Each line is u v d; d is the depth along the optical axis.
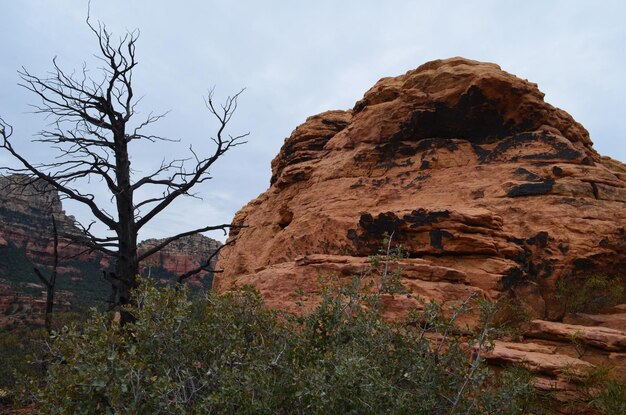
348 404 4.61
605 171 15.29
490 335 6.28
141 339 5.51
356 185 18.08
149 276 6.11
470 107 17.97
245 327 5.96
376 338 5.80
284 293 13.10
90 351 5.12
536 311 12.18
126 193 12.42
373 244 14.29
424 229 13.40
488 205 14.82
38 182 12.78
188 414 4.68
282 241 18.00
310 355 5.63
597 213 13.72
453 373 5.81
